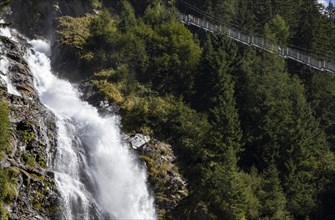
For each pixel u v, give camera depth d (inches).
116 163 1982.0
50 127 1911.9
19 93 2092.8
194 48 2583.7
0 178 1529.3
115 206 1870.1
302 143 2212.1
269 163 2151.8
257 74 2527.1
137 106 2198.6
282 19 3371.1
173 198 1932.8
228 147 2011.6
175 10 2992.1
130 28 2669.8
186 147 2073.1
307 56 3063.5
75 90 2369.6
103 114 2190.0
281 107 2316.7
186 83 2437.3
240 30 3218.5
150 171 1983.3
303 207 2048.5
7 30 2741.1
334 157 2351.1
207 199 1911.9
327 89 2837.1
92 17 2940.5
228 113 2101.4
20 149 1712.6
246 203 1911.9
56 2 2955.2
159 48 2556.6
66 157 1857.8
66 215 1683.1
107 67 2469.2
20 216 1551.4
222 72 2357.3
